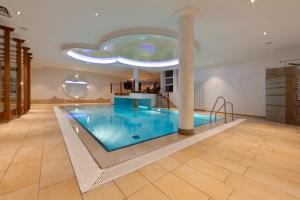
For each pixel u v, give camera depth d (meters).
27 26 4.27
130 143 3.01
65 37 5.09
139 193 1.44
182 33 3.41
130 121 5.81
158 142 2.93
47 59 8.36
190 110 3.46
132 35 4.41
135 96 10.66
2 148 2.43
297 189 1.53
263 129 4.12
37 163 1.94
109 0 3.05
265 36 4.61
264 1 2.97
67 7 3.31
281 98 5.25
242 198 1.39
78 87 12.86
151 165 1.98
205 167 1.96
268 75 5.82
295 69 4.97
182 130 3.50
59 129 3.70
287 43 5.14
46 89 11.48
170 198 1.38
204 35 4.58
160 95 11.38
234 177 1.73
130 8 3.34
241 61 7.46
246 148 2.64
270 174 1.81
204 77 9.09
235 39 4.86
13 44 5.64
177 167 1.94
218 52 6.15
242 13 3.41
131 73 13.72
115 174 1.75
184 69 3.40
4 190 1.41
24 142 2.72
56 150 2.38
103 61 8.97
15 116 5.46
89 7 3.31
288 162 2.12
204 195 1.42
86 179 1.63
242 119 5.92
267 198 1.40
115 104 12.70
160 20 3.87
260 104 6.77
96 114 7.37
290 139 3.19
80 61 8.68
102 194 1.41
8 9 3.40
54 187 1.48
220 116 6.82
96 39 5.24
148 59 9.04
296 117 4.85
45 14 3.61
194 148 2.62
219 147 2.68
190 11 3.28
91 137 3.11
